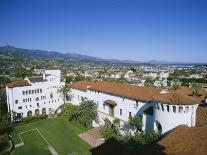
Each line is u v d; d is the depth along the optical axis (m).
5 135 54.84
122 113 57.25
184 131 27.06
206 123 38.53
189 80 167.12
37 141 53.69
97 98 67.31
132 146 39.50
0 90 115.25
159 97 39.91
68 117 71.56
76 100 80.50
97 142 50.03
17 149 49.03
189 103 36.19
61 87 83.75
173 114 36.50
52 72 82.75
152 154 24.88
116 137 45.03
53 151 47.19
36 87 77.62
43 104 80.06
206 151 21.55
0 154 44.38
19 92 73.44
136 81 177.50
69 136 56.31
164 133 37.72
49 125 67.19
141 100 49.75
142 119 49.66
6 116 67.88
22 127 66.50
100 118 64.94
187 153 22.53
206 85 111.38
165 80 172.38
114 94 58.72
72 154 44.84
